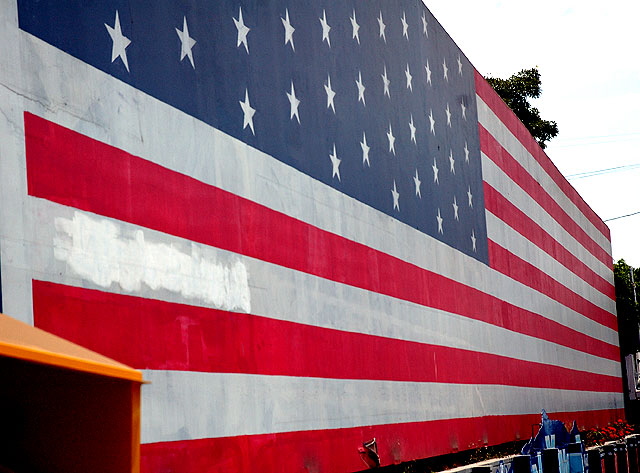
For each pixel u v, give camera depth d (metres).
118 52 5.13
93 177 4.78
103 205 4.83
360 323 8.19
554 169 18.98
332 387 7.43
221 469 5.65
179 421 5.28
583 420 18.88
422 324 9.89
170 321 5.31
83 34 4.85
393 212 9.41
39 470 3.23
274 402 6.44
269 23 7.07
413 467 9.62
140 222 5.13
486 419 11.94
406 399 9.11
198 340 5.58
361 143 8.75
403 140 10.02
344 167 8.26
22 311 4.16
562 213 19.36
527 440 14.06
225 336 5.89
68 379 3.26
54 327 4.36
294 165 7.22
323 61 8.06
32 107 4.39
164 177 5.42
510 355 13.64
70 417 3.25
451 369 10.72
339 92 8.34
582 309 20.33
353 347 7.96
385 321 8.80
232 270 6.08
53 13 4.64
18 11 4.39
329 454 7.21
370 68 9.24
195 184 5.75
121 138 5.05
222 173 6.09
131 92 5.20
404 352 9.22
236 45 6.50
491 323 12.78
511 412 13.28
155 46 5.50
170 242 5.40
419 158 10.52
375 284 8.66
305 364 7.00
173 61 5.68
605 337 23.02
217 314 5.83
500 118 14.93
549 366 16.30
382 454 8.31
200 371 5.55
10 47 4.30
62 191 4.53
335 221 7.90
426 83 11.15
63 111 4.61
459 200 11.98
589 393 19.92
